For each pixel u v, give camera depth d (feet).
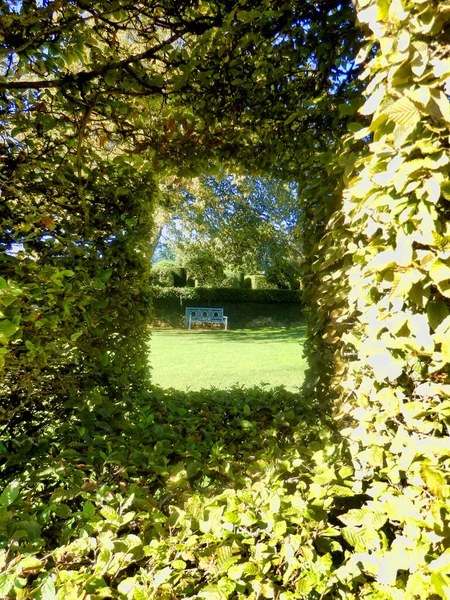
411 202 3.83
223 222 48.80
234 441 8.04
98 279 7.39
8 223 7.60
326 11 8.30
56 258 7.95
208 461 6.68
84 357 8.34
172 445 7.38
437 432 4.12
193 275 61.21
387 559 3.62
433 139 3.64
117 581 3.68
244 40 8.77
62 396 7.64
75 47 8.53
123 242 9.97
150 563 3.77
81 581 3.42
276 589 3.67
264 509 4.33
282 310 67.00
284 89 9.71
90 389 7.80
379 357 4.29
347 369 6.39
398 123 3.59
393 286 3.94
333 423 7.14
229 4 8.82
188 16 9.47
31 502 5.18
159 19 9.34
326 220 7.67
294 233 9.49
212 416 9.07
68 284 6.57
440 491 3.45
